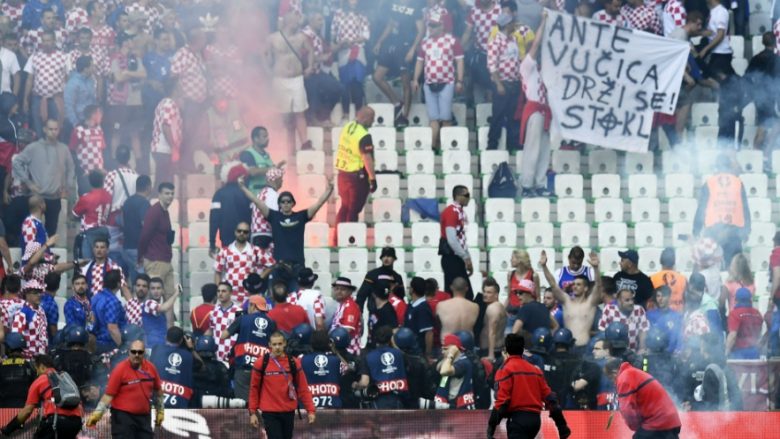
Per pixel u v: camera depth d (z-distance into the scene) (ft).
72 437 149.18
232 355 172.96
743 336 189.06
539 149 229.86
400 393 169.27
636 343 188.85
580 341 187.52
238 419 163.22
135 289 194.29
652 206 231.30
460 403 170.40
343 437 163.73
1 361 164.55
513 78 232.94
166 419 162.30
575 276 200.64
